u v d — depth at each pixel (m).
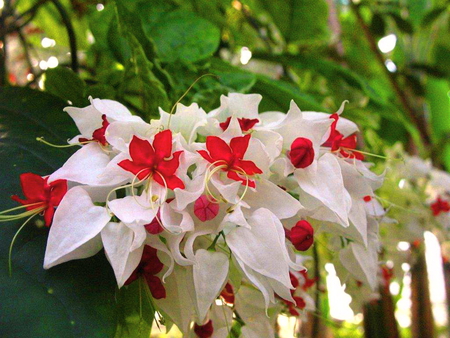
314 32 0.38
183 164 0.15
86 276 0.14
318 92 0.39
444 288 0.46
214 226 0.15
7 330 0.12
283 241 0.14
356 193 0.17
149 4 0.27
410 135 0.45
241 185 0.15
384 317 0.35
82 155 0.15
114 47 0.27
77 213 0.14
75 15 0.40
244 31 0.41
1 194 0.15
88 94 0.24
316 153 0.16
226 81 0.26
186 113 0.16
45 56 0.43
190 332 0.19
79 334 0.13
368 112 0.37
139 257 0.14
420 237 0.31
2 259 0.14
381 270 0.31
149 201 0.14
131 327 0.17
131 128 0.16
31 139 0.18
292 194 0.18
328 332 0.39
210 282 0.15
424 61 0.50
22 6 0.41
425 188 0.33
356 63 0.49
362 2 0.47
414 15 0.52
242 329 0.19
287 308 0.22
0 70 0.30
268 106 0.29
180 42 0.26
